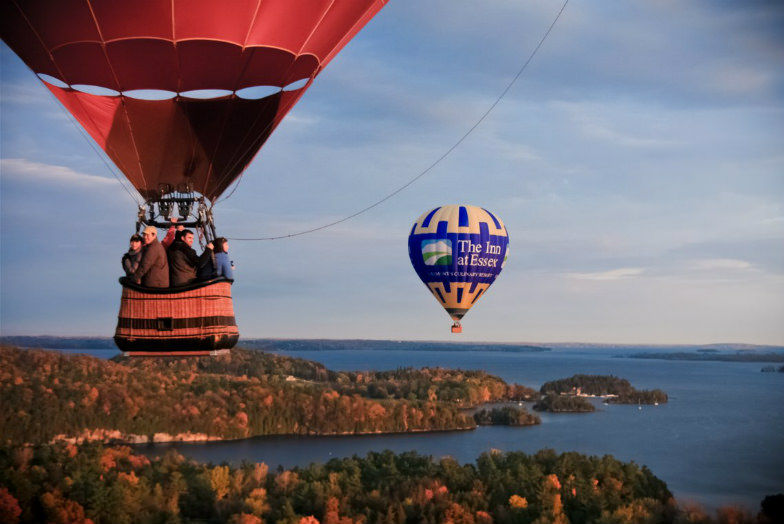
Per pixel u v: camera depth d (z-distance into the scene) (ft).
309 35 36.29
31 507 155.53
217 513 165.58
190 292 31.14
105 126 37.01
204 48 34.50
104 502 158.10
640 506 170.50
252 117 38.17
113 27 33.14
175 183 38.86
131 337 31.01
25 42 34.42
